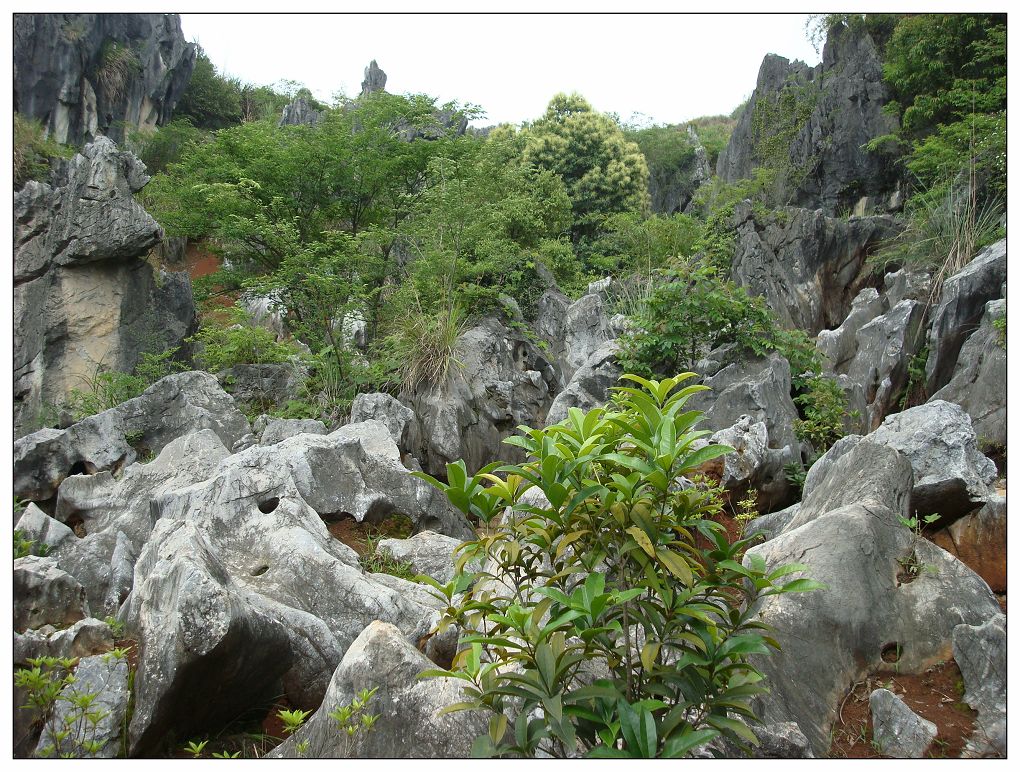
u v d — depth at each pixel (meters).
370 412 9.09
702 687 3.08
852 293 13.59
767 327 8.73
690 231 17.77
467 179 13.48
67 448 7.41
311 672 4.20
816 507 5.24
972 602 4.25
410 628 4.54
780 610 4.18
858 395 8.63
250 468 5.61
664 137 31.47
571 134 24.86
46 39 21.72
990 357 7.36
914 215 12.32
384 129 14.24
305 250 11.63
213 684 3.58
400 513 6.15
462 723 3.31
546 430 3.40
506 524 3.53
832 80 17.94
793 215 14.00
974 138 12.29
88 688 3.54
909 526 4.65
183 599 3.44
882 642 4.17
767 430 7.59
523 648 3.00
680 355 9.06
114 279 10.93
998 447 6.84
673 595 3.14
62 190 10.69
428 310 11.13
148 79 25.61
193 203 13.57
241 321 11.47
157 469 6.65
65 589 4.44
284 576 4.78
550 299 12.71
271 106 28.72
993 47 14.16
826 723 3.85
